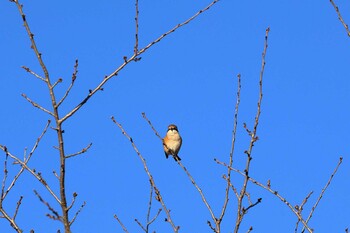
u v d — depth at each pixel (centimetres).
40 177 991
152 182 1171
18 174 1071
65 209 945
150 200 1159
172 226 1128
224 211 1112
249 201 1146
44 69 967
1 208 1027
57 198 952
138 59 1037
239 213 1084
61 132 955
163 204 1149
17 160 1029
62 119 958
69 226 939
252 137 1152
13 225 1010
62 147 952
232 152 1159
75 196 948
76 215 953
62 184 948
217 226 1101
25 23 984
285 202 1147
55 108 957
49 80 964
